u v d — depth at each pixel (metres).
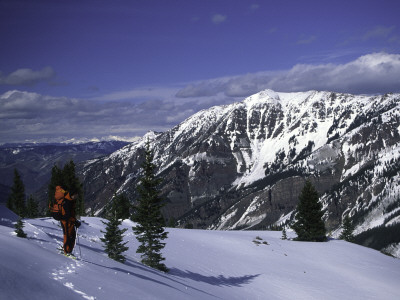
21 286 6.74
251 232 77.12
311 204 70.94
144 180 32.09
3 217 21.44
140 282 12.38
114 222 27.14
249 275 35.06
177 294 13.62
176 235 49.16
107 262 15.31
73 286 8.16
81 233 33.81
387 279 42.41
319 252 53.34
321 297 31.58
